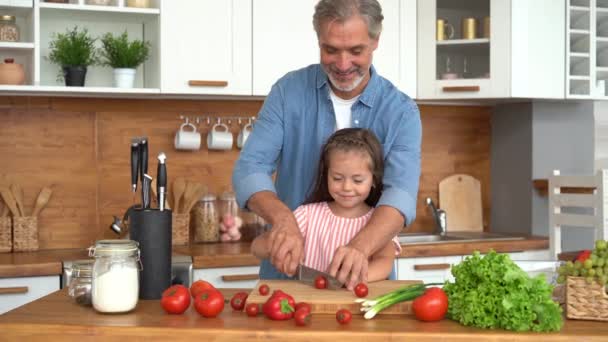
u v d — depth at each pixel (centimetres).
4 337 149
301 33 344
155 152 359
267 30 340
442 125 408
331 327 147
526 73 359
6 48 318
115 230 339
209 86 333
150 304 173
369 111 200
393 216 178
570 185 356
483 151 413
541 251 366
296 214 202
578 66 373
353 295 164
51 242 344
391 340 142
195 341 145
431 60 363
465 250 349
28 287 290
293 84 204
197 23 330
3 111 336
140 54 331
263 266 211
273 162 203
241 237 368
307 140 204
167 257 185
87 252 327
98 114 351
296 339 144
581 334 142
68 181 346
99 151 351
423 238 388
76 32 326
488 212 414
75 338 148
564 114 391
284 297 155
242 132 364
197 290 174
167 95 342
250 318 155
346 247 167
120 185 354
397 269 338
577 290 154
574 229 392
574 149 393
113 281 158
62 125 345
